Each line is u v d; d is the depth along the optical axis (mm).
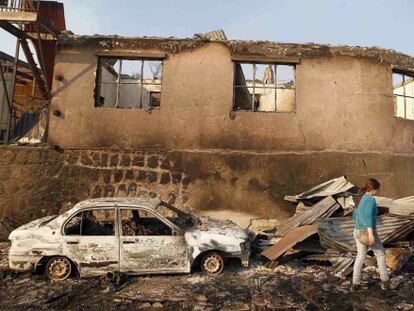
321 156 9820
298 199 9188
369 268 7000
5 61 12125
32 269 6328
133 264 6352
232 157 9688
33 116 10445
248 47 10008
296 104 9977
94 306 5289
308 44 10156
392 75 10469
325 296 5664
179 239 6527
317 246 7629
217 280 6375
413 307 5219
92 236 6406
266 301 5422
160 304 5352
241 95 11453
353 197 8648
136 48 9898
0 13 8477
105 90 12203
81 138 9609
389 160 10070
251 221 9453
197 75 9906
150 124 9711
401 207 7770
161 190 9469
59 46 9844
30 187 9320
